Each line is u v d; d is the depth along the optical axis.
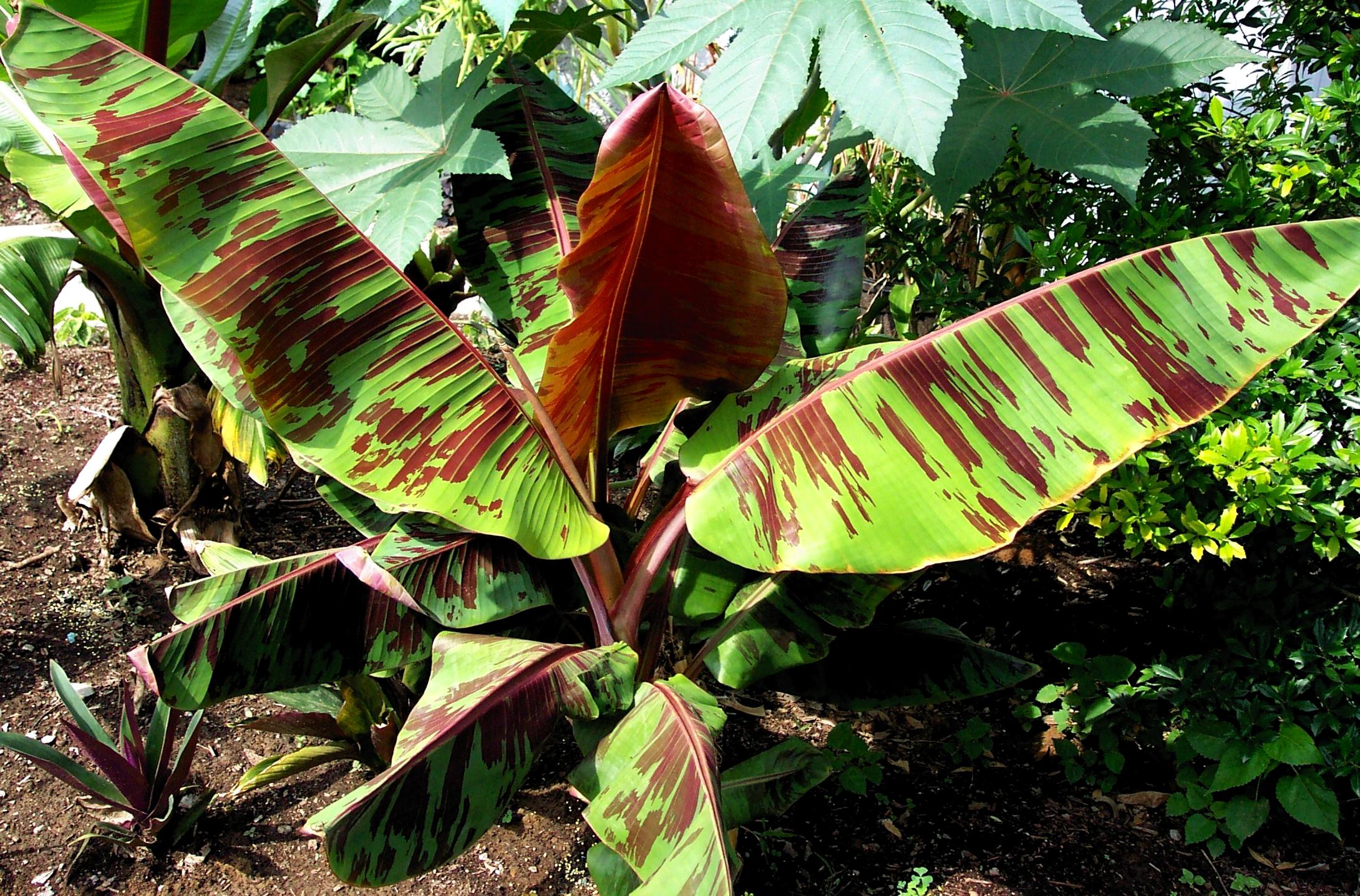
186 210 1.82
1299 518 2.41
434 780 1.80
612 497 3.63
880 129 1.84
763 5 2.03
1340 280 1.75
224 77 3.40
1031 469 1.82
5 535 3.87
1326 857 2.78
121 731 2.63
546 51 3.29
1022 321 1.89
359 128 2.55
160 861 2.66
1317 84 3.53
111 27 2.91
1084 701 2.94
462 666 2.07
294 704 2.81
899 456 1.89
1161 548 2.55
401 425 2.00
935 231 3.18
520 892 2.62
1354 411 2.64
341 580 2.30
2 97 3.37
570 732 3.20
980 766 3.14
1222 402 1.76
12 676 3.21
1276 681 2.77
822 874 2.73
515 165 2.77
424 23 4.24
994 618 3.65
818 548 1.88
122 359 3.52
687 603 2.42
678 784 1.83
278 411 1.94
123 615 3.54
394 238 2.25
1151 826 2.90
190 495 3.73
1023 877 2.71
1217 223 2.75
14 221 5.96
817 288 2.80
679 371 2.32
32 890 2.54
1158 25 2.36
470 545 2.30
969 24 2.48
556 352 2.09
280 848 2.72
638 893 1.67
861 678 2.54
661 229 1.91
